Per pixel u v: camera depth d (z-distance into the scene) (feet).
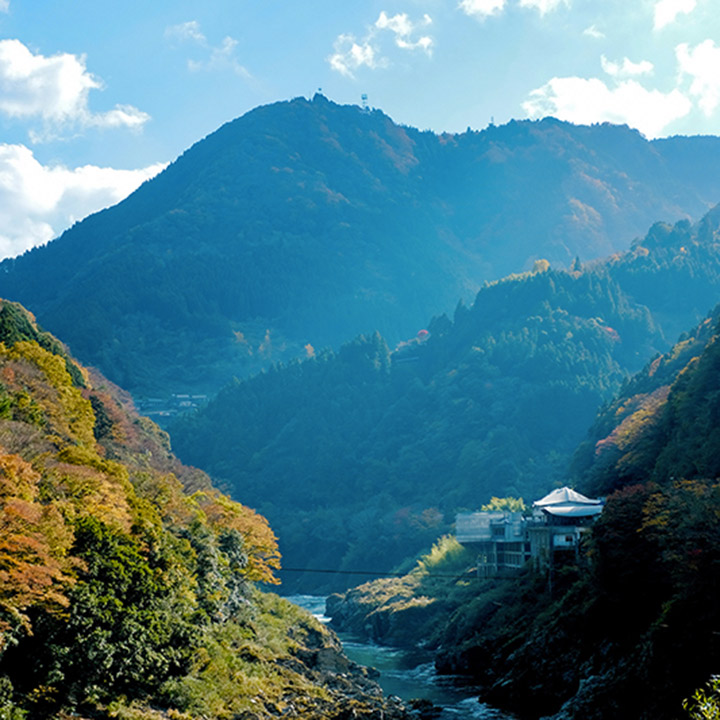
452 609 486.79
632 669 252.21
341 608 609.42
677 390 462.19
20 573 172.55
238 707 237.86
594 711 247.91
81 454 265.13
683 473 357.82
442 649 424.46
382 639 504.84
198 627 248.32
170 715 214.07
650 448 442.09
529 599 394.73
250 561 351.25
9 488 186.50
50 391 315.17
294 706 258.16
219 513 354.95
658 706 233.76
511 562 481.46
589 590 315.78
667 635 245.04
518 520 495.82
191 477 510.58
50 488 219.20
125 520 232.32
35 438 252.62
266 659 294.46
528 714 290.35
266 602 390.42
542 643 309.83
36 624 182.19
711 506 254.88
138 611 211.41
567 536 397.39
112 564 207.82
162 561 237.66
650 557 286.66
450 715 289.33
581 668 284.00
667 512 270.67
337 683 307.37
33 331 447.83
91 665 190.49
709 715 110.42
